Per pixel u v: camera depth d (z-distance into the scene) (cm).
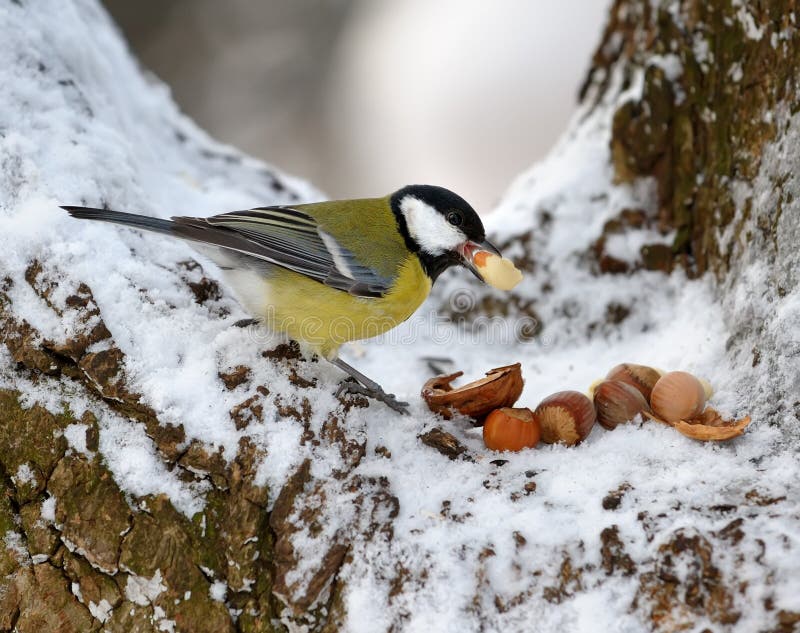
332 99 1727
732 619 475
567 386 793
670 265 866
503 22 1767
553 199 952
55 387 626
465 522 558
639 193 892
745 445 601
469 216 738
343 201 748
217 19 1772
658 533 518
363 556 550
